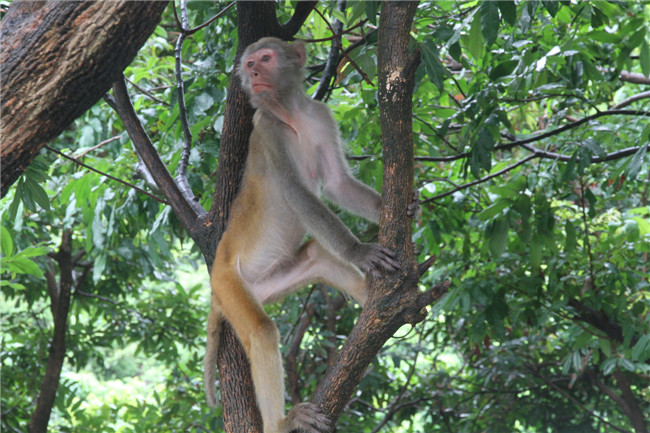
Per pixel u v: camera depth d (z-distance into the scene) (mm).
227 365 7293
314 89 11172
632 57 11039
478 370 16625
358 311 16094
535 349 15742
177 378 17594
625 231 11031
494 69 10156
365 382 14891
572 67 9992
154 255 12156
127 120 8078
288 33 8438
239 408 7102
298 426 6168
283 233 7855
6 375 17578
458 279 12656
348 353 6109
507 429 15906
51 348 16953
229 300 7145
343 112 12195
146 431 16625
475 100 10094
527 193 12062
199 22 11938
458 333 15656
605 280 11375
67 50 4738
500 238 10484
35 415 16531
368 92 10383
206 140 10516
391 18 5746
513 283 12336
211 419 14734
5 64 4746
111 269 16969
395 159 5898
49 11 4789
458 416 16969
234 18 10516
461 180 13359
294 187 7230
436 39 8602
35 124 4801
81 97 4898
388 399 17406
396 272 5922
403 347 17531
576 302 12156
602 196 13461
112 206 12078
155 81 13750
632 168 9047
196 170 10430
